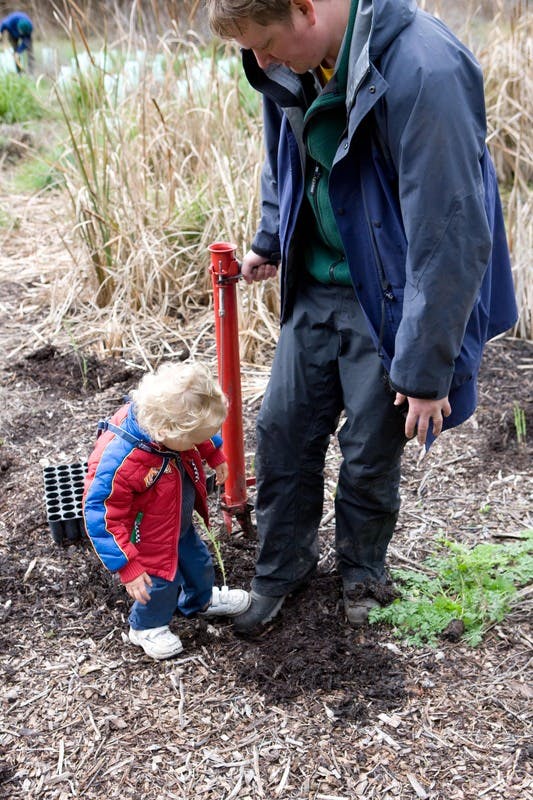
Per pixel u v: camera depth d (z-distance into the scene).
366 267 2.29
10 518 3.46
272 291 4.89
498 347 4.79
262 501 2.81
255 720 2.55
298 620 2.92
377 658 2.73
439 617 2.80
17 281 5.55
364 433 2.53
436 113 1.95
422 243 2.05
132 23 5.88
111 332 4.75
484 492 3.58
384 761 2.40
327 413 2.68
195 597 2.87
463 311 2.12
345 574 2.93
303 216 2.43
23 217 6.45
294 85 2.24
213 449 2.76
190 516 2.71
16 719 2.57
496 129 5.39
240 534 3.36
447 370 2.20
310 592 3.04
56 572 3.16
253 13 1.96
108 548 2.46
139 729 2.53
